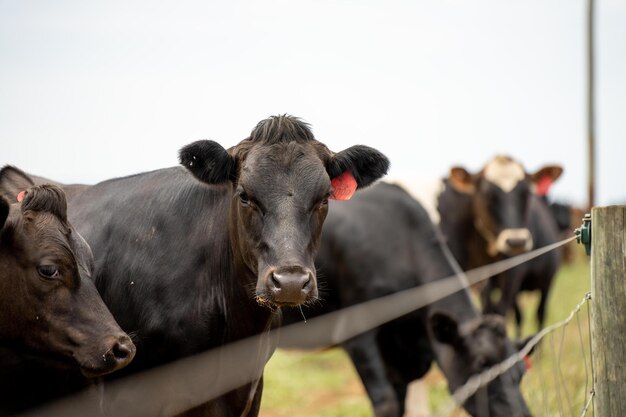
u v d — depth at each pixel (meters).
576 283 24.80
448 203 15.70
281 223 6.82
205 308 7.56
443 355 10.27
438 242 11.63
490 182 15.89
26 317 6.69
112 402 7.76
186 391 7.54
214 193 7.76
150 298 7.61
